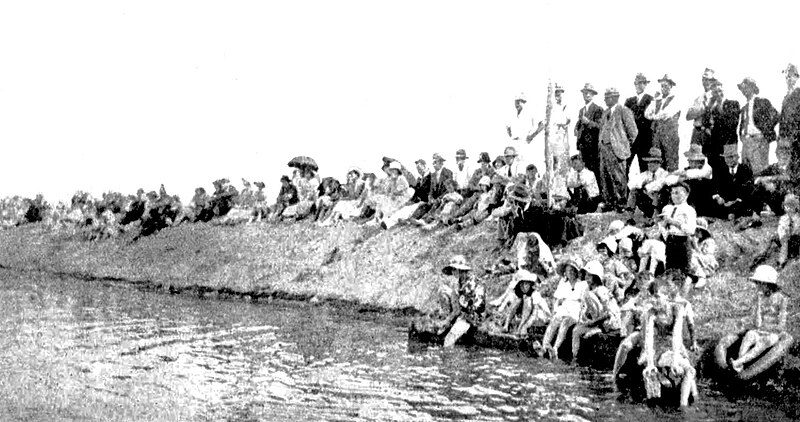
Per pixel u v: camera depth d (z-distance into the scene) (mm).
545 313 18344
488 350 17906
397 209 30578
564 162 25031
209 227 38438
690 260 17234
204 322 22625
